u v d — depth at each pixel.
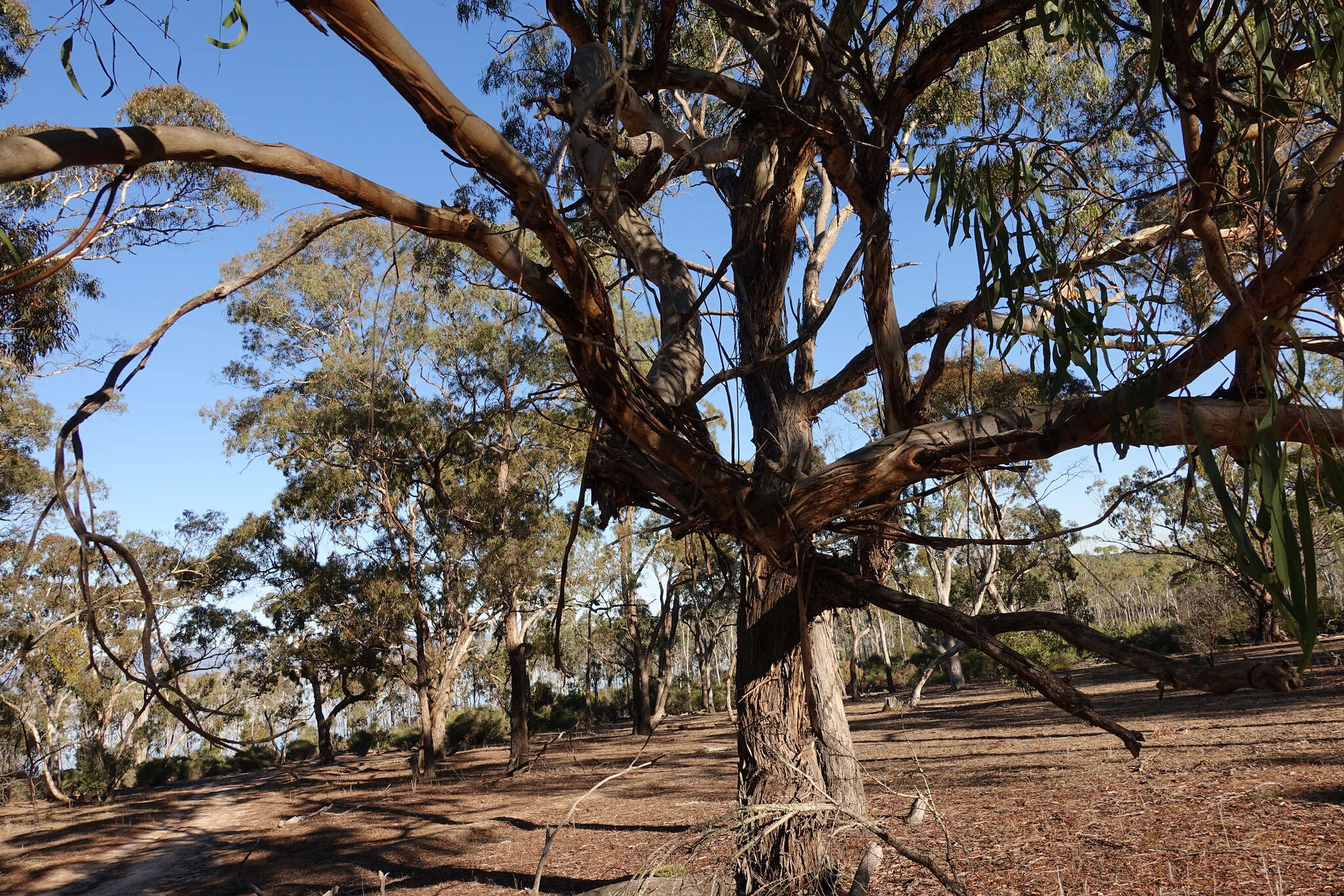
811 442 5.43
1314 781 7.91
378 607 22.50
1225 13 2.65
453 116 1.62
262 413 21.64
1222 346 2.36
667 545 20.03
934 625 3.03
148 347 1.58
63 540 18.72
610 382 2.23
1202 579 30.67
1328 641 27.38
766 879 4.09
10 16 10.47
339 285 19.16
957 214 3.04
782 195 4.89
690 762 18.78
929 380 4.03
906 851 3.16
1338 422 2.18
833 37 3.77
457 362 17.73
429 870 10.65
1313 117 2.57
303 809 19.62
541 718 38.16
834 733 5.52
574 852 10.23
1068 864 6.12
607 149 2.03
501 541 19.39
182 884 12.26
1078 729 15.30
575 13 4.10
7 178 1.19
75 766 33.47
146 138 1.36
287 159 1.58
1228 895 4.94
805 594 3.40
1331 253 2.11
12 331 10.58
